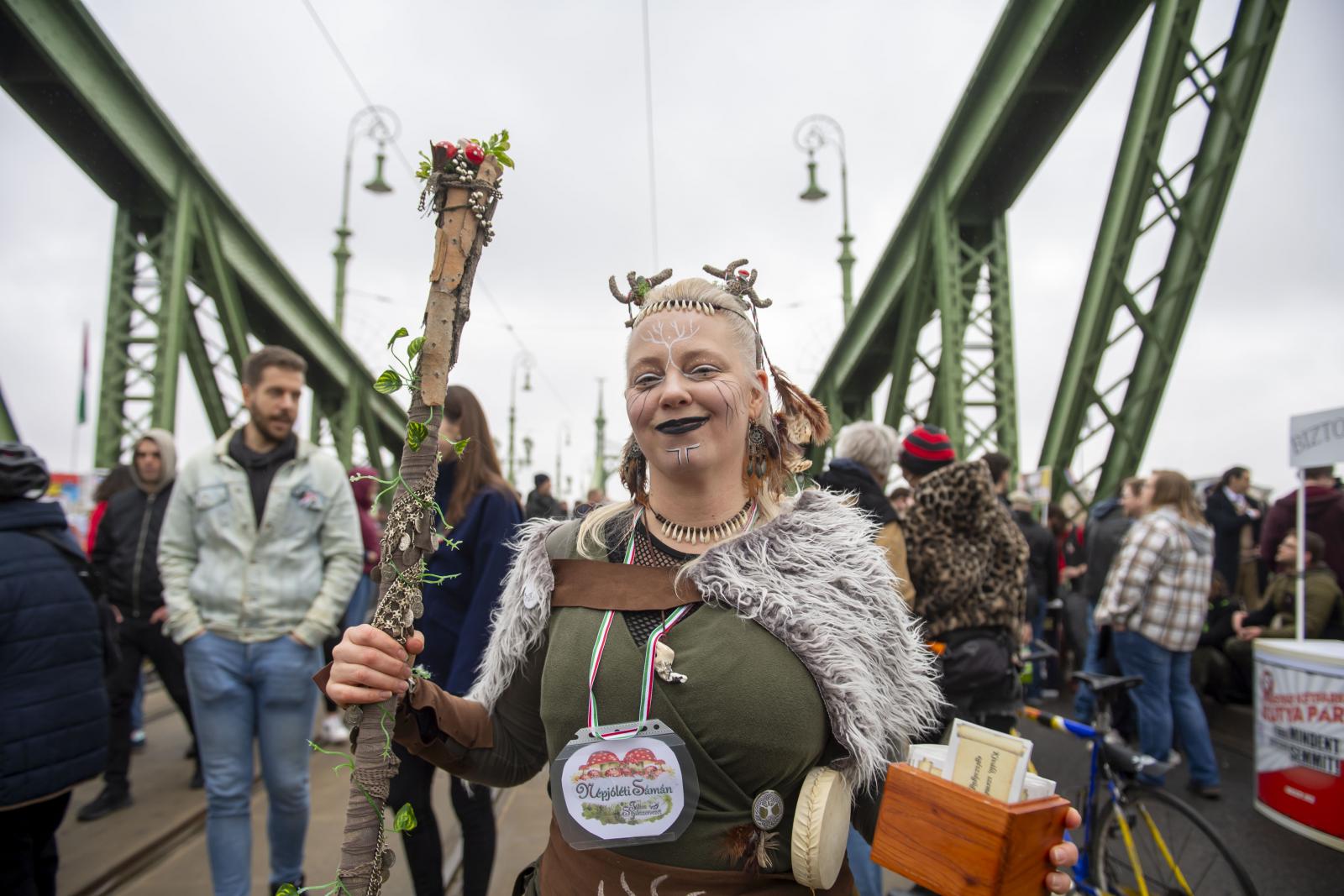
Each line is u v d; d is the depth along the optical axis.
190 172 10.96
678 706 1.12
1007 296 10.41
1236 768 4.85
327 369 16.66
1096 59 8.41
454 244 1.08
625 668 1.14
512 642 1.28
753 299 1.37
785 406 1.40
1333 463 3.91
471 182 1.08
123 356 10.48
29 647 2.32
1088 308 8.64
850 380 17.14
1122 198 8.02
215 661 2.63
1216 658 5.77
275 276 14.03
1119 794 3.00
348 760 1.07
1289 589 5.12
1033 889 1.04
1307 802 3.33
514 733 1.36
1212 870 2.67
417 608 1.08
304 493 2.80
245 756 2.66
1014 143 9.63
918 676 1.27
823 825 1.10
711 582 1.17
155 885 3.26
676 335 1.27
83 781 2.43
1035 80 8.64
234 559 2.70
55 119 9.17
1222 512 6.59
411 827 1.05
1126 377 8.50
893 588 1.27
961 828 1.06
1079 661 7.20
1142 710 4.19
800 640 1.13
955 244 10.50
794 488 1.43
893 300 13.06
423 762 2.43
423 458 1.08
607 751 1.12
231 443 2.85
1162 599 4.09
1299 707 3.39
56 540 2.49
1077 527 7.78
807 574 1.21
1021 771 1.07
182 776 4.61
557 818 1.16
